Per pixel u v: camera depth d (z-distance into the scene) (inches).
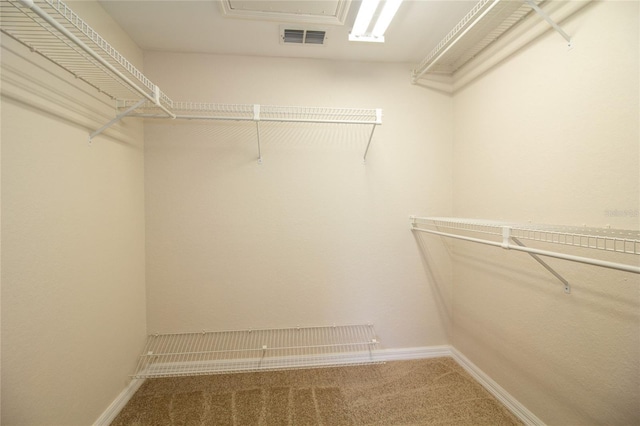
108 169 55.3
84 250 48.4
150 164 69.4
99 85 51.5
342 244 75.7
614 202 38.5
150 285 69.9
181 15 56.1
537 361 51.0
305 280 74.5
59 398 42.5
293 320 74.3
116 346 57.4
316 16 56.6
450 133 78.2
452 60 73.4
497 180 60.9
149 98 47.3
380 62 76.0
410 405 58.2
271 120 63.5
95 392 50.6
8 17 33.0
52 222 41.6
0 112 34.0
